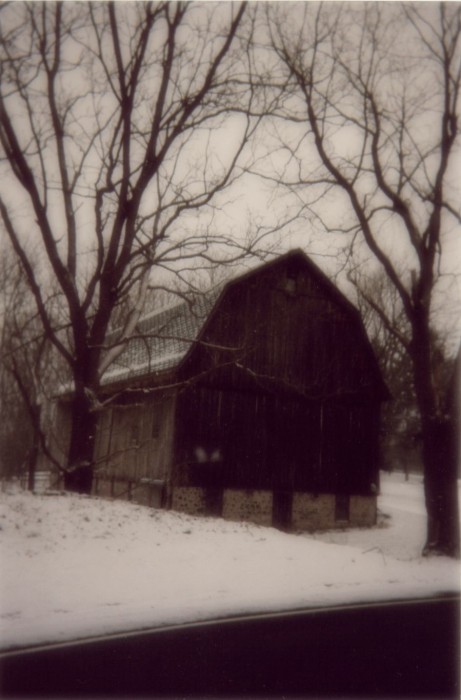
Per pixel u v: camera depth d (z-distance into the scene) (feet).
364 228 57.62
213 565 39.52
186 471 80.28
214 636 26.08
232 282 86.12
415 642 26.40
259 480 85.15
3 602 28.48
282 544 48.80
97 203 62.08
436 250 56.65
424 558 51.55
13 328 74.08
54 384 100.83
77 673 21.25
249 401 86.12
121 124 62.80
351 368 94.68
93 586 32.48
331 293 94.43
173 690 20.10
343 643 25.96
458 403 54.44
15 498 48.49
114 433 96.32
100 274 62.18
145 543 42.45
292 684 21.21
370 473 94.22
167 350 89.04
